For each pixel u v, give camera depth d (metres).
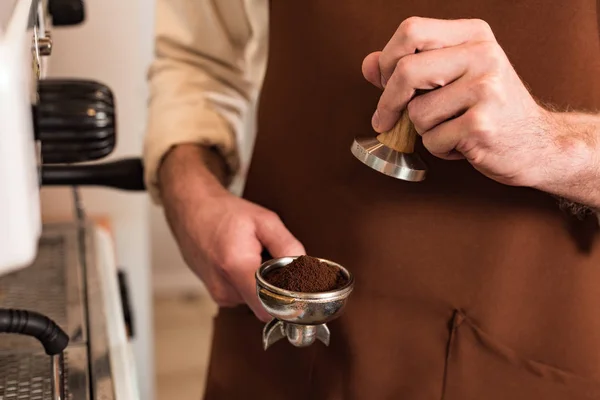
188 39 0.87
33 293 0.74
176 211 0.73
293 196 0.72
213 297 0.71
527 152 0.50
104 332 0.66
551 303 0.64
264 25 0.84
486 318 0.65
